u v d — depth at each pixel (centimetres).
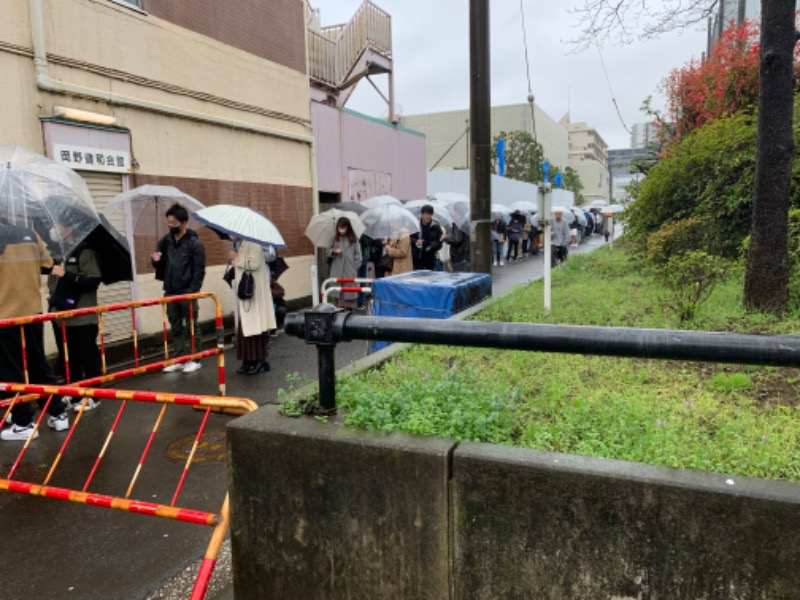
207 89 965
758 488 179
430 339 230
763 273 600
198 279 750
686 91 1527
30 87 693
